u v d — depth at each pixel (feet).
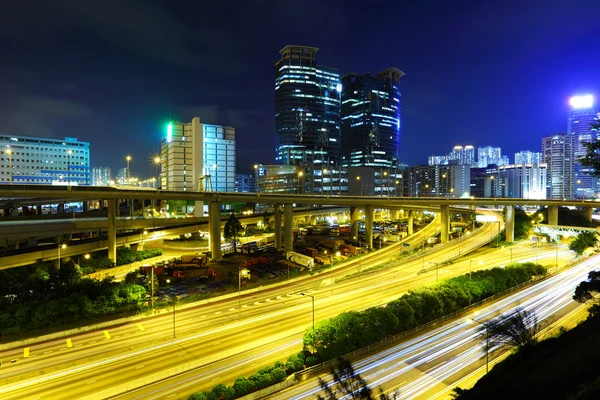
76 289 203.62
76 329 180.75
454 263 337.11
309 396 126.82
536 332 164.45
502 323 160.45
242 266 323.16
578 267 316.19
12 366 147.13
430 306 194.18
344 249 382.42
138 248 370.94
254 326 188.44
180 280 279.49
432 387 134.21
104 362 150.41
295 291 251.60
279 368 137.69
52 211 578.66
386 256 362.74
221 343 167.73
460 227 548.72
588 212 558.97
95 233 437.17
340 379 122.42
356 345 162.91
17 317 176.96
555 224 479.82
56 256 272.31
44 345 166.81
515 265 276.41
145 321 196.85
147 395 127.95
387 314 173.88
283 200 375.04
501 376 126.82
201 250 409.90
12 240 296.51
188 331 182.29
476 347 165.89
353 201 413.59
